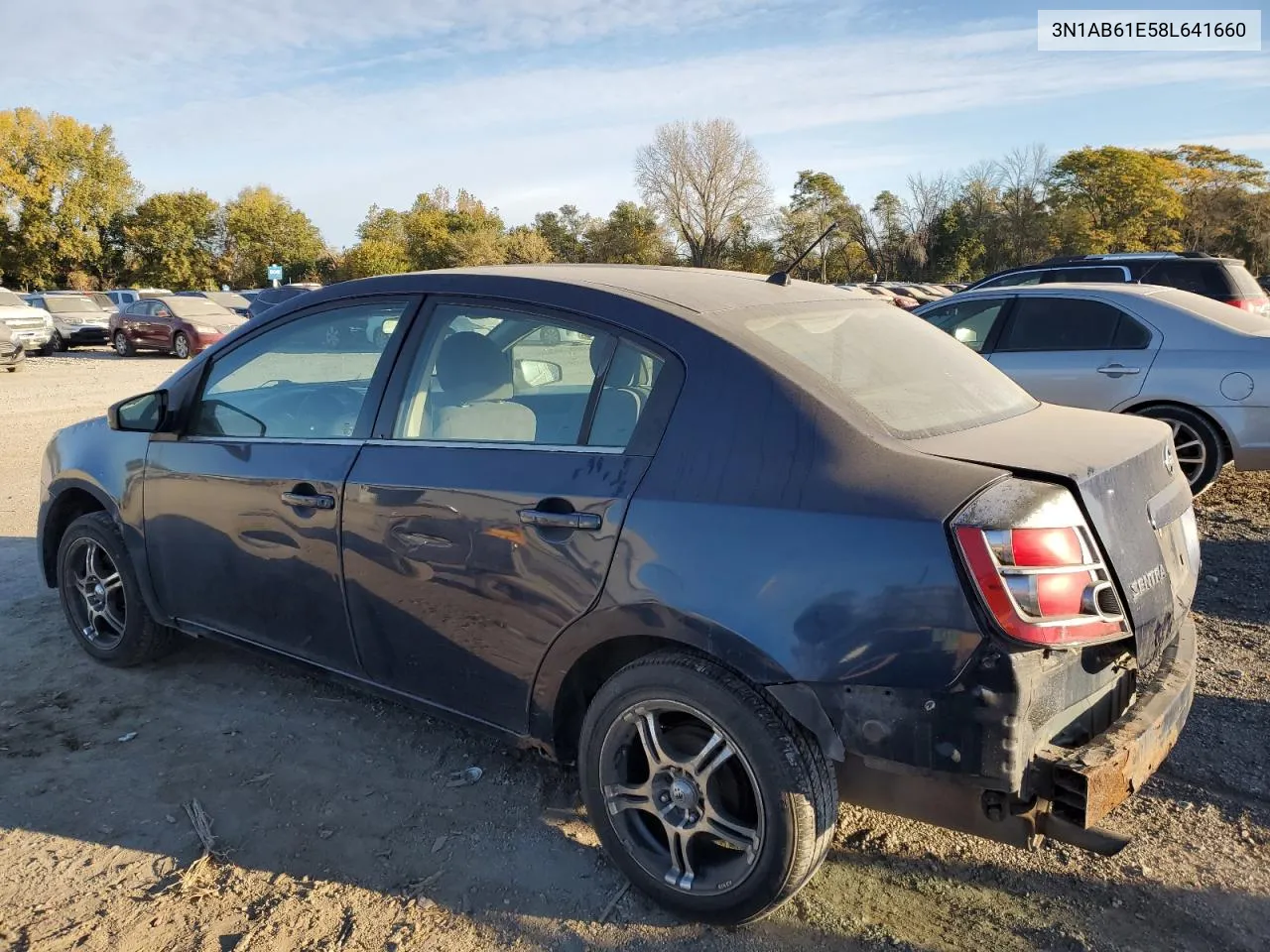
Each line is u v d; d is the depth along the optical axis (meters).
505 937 2.56
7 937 2.56
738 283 3.20
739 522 2.37
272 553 3.38
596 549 2.56
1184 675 2.58
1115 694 2.45
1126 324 6.95
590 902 2.70
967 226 68.94
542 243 65.56
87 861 2.90
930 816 2.29
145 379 17.95
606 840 2.72
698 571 2.39
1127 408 6.85
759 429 2.44
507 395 2.97
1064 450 2.45
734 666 2.35
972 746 2.13
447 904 2.69
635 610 2.49
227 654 4.42
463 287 3.13
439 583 2.91
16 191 55.56
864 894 2.71
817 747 2.38
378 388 3.20
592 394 2.75
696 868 2.59
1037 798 2.21
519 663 2.80
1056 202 72.56
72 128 57.78
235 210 68.00
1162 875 2.79
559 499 2.65
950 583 2.12
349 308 3.40
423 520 2.93
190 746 3.59
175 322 23.03
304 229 70.62
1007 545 2.11
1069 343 7.15
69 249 58.09
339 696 3.99
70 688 4.06
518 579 2.72
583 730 2.72
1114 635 2.24
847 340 2.92
